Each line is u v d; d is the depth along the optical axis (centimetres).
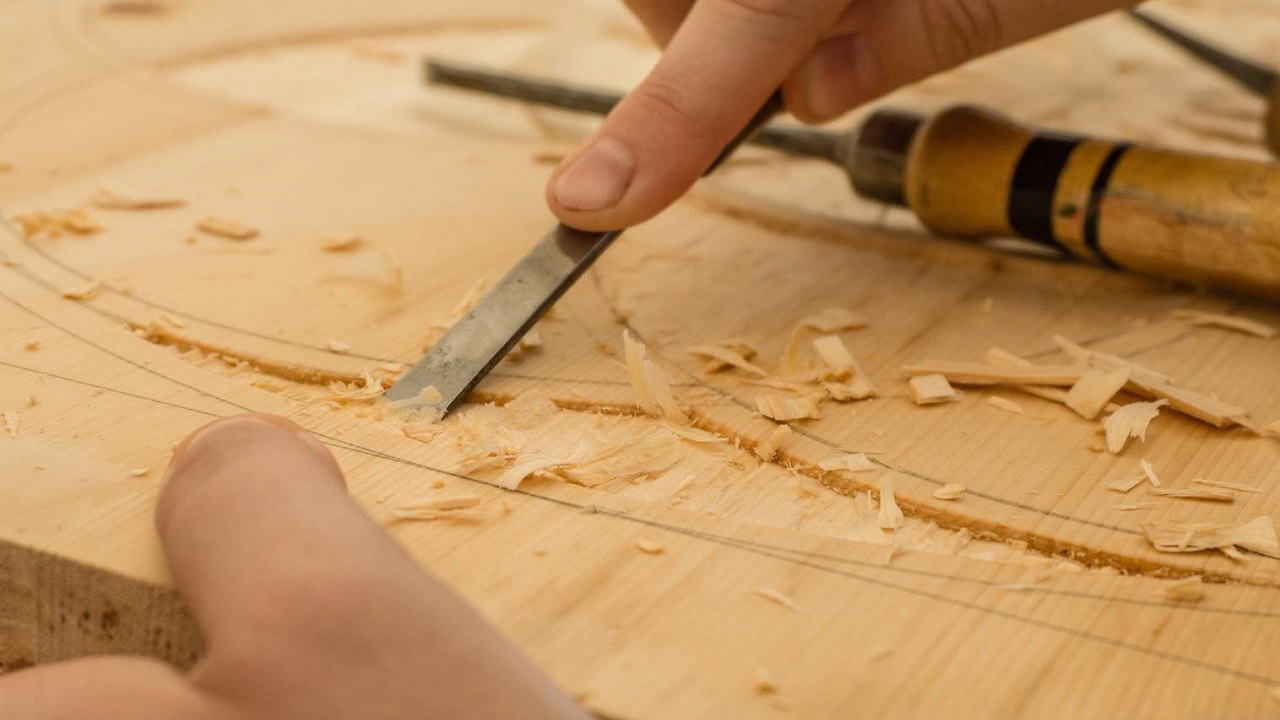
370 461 33
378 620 28
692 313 38
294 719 27
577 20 59
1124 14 60
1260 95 49
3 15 53
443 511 32
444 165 44
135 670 28
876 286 39
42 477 32
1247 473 33
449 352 35
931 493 33
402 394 34
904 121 41
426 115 48
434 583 28
